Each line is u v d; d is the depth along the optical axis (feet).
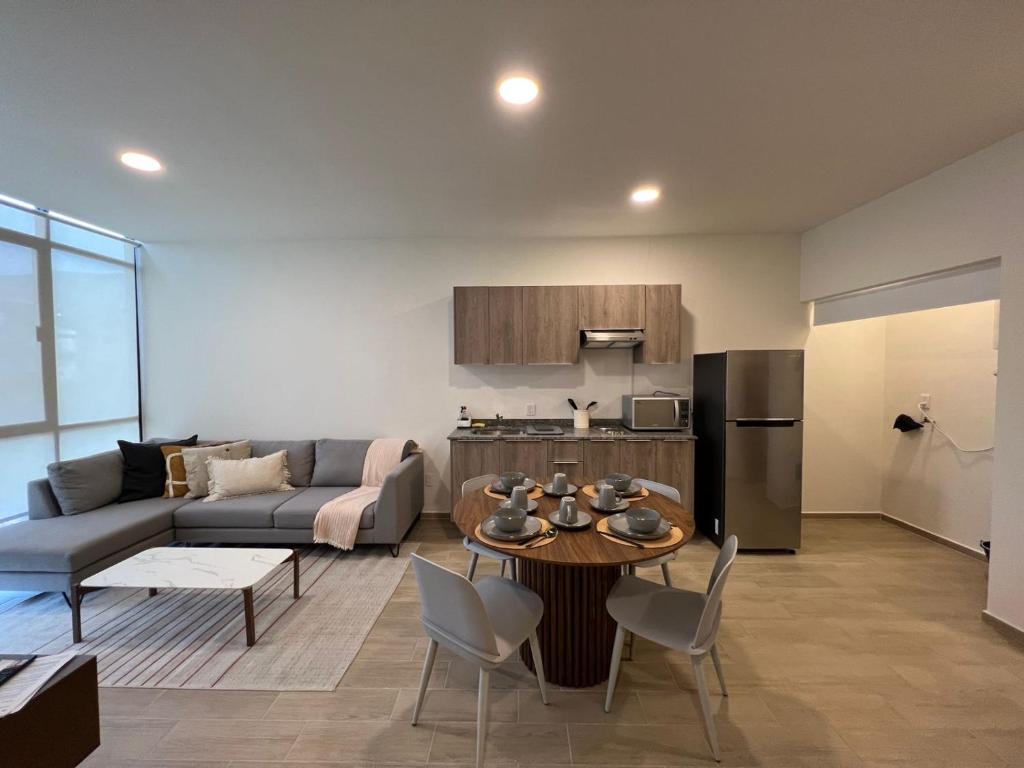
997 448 7.60
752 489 11.06
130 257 13.50
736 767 5.13
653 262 13.30
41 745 3.19
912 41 5.08
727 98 6.25
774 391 10.96
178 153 7.84
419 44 5.15
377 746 5.42
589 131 7.16
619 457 11.88
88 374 12.10
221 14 4.65
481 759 4.91
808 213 11.22
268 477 11.78
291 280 13.67
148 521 9.82
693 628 5.47
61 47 5.13
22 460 10.39
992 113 6.65
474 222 11.87
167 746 5.41
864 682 6.51
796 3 4.54
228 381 13.79
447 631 5.17
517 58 5.41
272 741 5.49
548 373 13.57
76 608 7.38
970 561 10.52
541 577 6.44
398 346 13.69
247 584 7.23
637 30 4.92
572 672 6.41
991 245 7.69
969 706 6.04
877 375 13.20
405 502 11.31
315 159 8.12
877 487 13.35
